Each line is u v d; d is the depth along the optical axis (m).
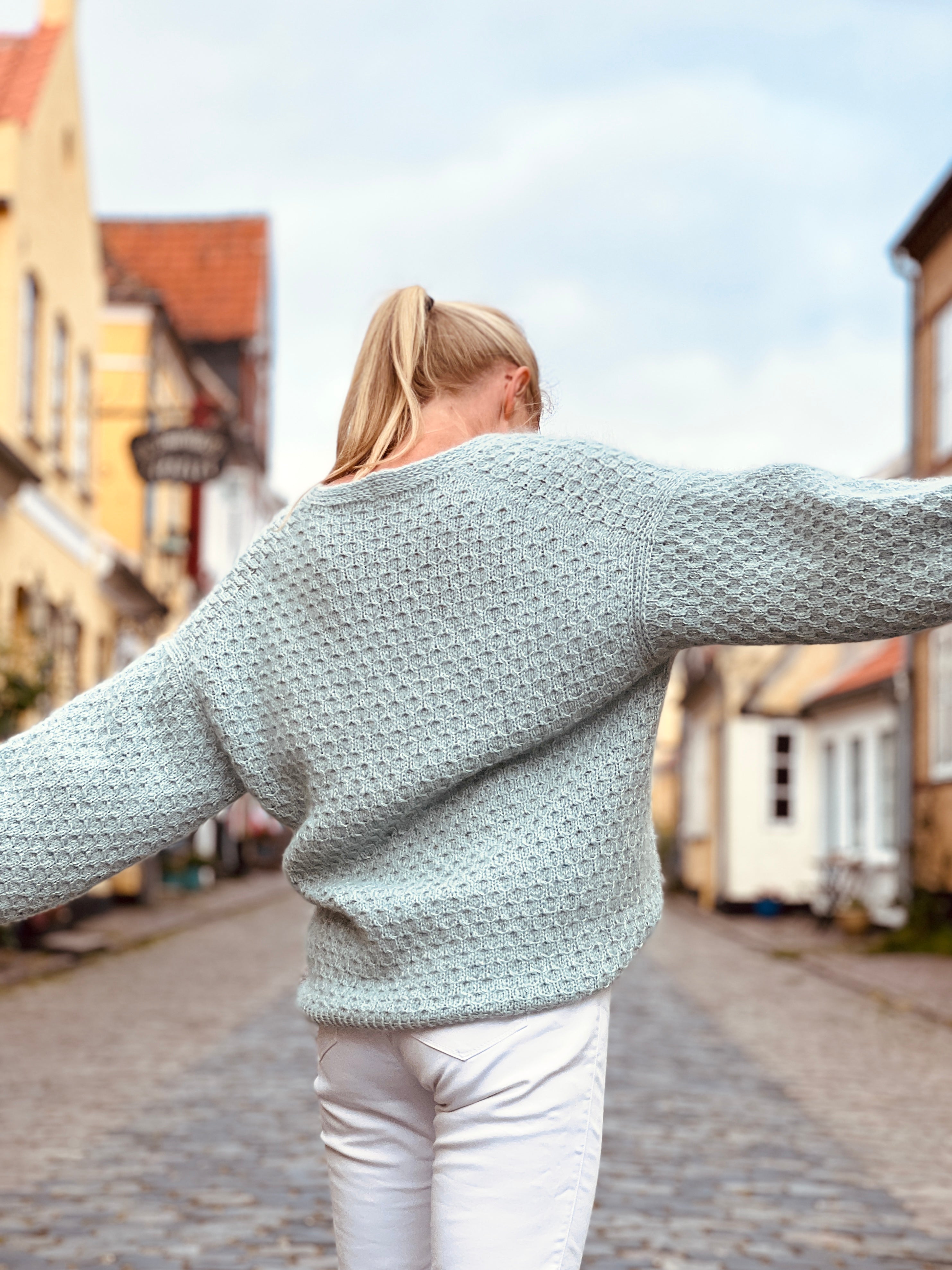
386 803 1.65
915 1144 6.15
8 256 17.05
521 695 1.62
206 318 39.44
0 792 1.73
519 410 1.84
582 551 1.62
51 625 18.81
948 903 17.83
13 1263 4.19
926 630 1.56
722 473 1.63
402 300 1.79
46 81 18.44
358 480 1.70
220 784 1.80
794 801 25.83
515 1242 1.59
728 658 26.12
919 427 19.95
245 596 1.77
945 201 18.17
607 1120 6.44
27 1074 7.45
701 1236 4.58
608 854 1.64
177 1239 4.45
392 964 1.64
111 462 25.61
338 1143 1.77
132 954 14.58
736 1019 10.34
